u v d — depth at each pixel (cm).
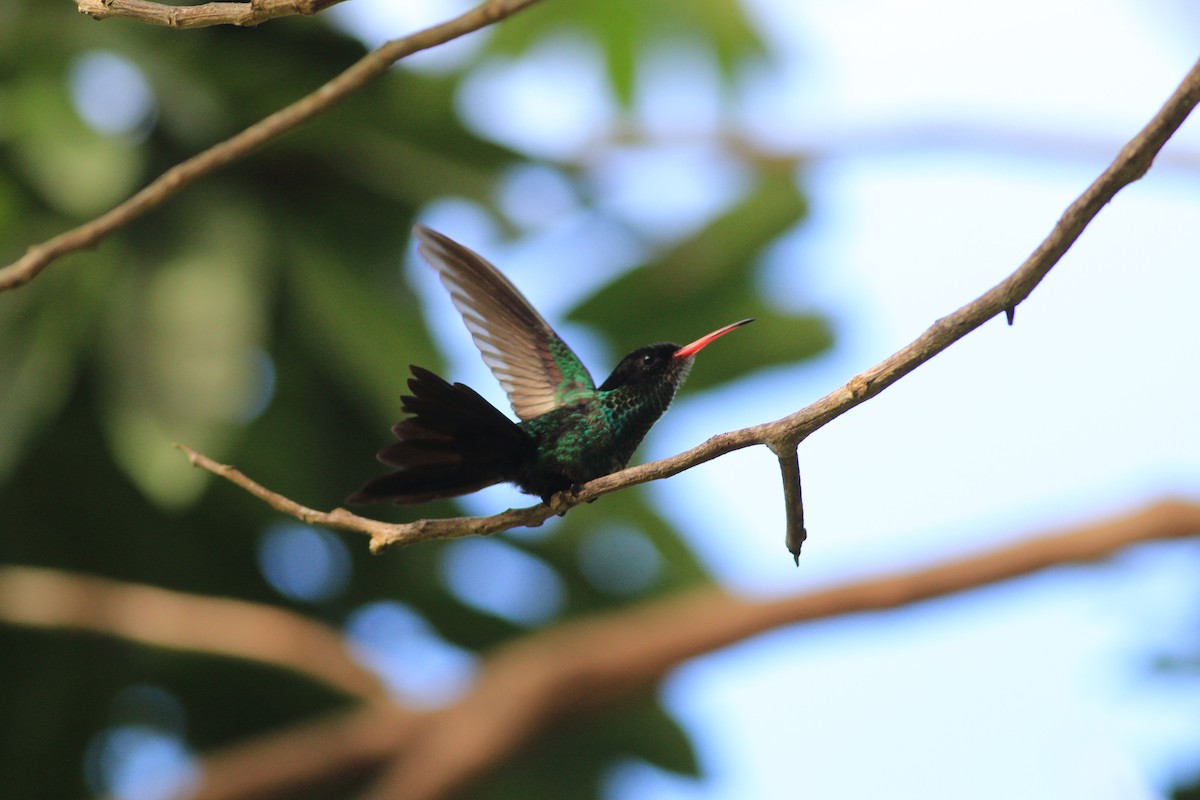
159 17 481
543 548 1033
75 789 1028
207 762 1009
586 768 1130
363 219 924
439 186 925
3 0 865
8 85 845
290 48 891
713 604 1084
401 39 549
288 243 888
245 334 827
